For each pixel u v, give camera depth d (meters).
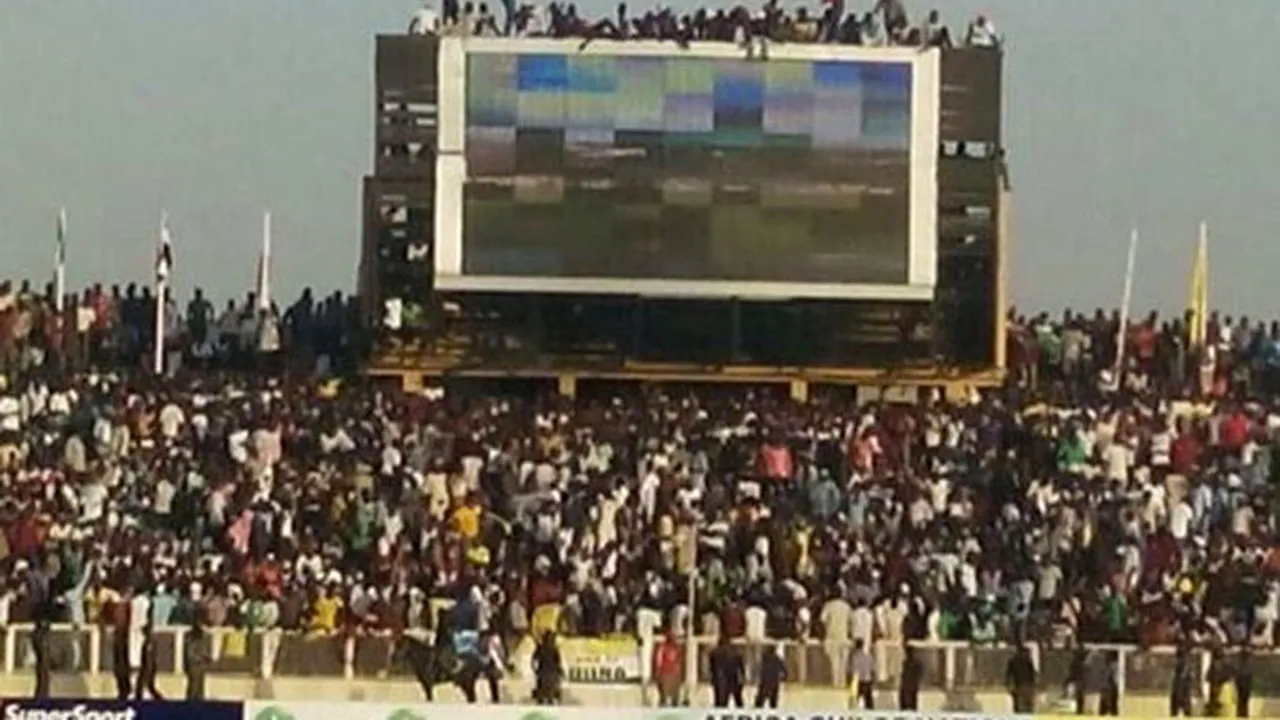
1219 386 101.88
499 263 101.94
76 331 100.62
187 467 89.75
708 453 91.50
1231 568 83.75
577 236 102.00
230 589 80.44
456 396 100.50
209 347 103.38
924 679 79.12
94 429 91.94
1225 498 90.06
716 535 84.62
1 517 84.00
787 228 102.06
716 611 80.75
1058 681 79.00
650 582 82.38
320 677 79.44
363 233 102.25
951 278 102.19
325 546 85.31
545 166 101.94
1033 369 103.81
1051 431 93.44
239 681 79.25
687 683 79.12
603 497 87.44
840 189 102.00
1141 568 85.38
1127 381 103.12
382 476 89.31
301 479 88.44
